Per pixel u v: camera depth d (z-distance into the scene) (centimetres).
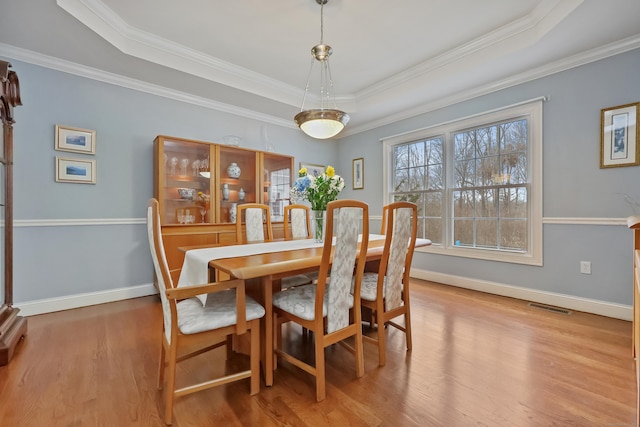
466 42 265
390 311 181
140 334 215
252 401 141
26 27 215
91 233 282
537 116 278
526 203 293
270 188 400
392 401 141
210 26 240
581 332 214
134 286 307
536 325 227
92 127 281
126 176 301
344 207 144
